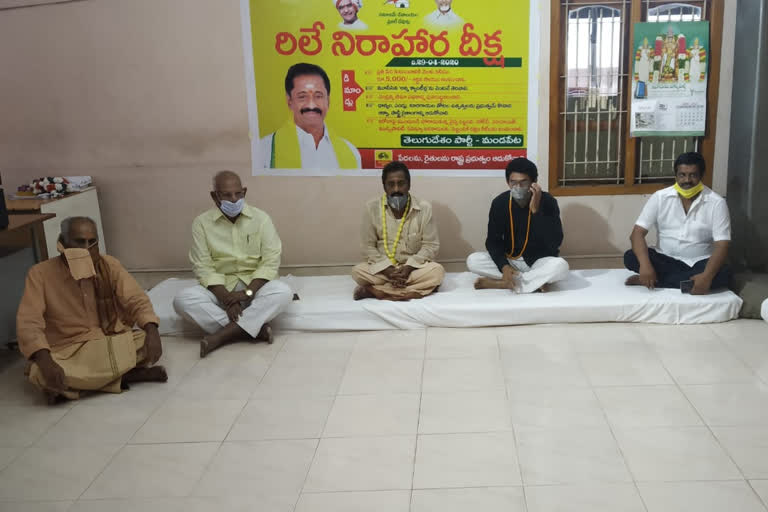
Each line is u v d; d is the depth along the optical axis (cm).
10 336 398
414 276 417
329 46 449
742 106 431
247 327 390
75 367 332
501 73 447
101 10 452
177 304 392
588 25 443
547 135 456
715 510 231
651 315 395
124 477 269
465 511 238
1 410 330
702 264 406
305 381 345
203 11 448
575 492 245
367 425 299
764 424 283
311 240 482
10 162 481
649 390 317
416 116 457
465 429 292
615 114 456
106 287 346
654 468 257
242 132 467
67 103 469
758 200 428
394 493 250
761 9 404
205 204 480
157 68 459
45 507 252
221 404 325
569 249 474
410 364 359
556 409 304
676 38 438
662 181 466
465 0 438
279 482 261
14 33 460
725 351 354
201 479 265
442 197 470
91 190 467
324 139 464
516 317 400
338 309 407
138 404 329
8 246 391
